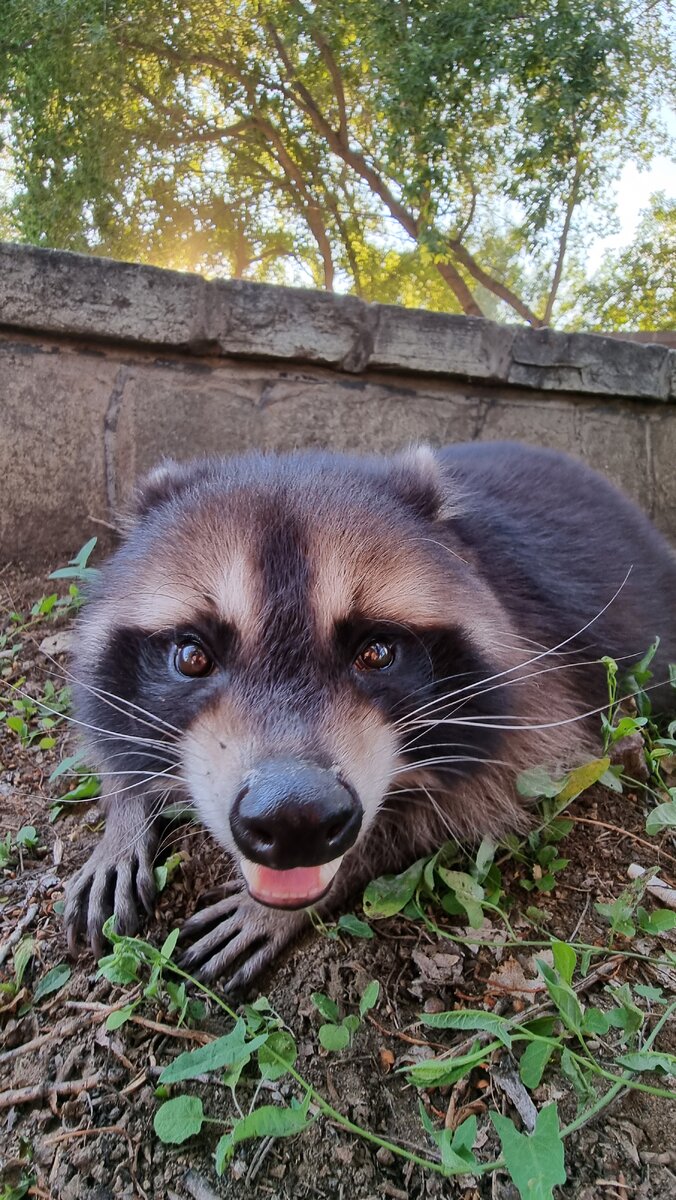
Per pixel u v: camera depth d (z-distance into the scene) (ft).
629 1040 0.57
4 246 1.22
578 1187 0.50
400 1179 0.51
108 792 0.78
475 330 1.57
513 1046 0.58
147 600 0.71
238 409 1.43
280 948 0.67
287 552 0.67
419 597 0.70
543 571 0.93
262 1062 0.54
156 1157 0.52
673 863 0.76
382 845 0.77
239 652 0.65
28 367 1.28
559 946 0.56
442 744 0.73
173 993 0.60
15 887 0.73
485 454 1.19
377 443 1.54
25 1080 0.57
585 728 0.89
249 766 0.57
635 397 1.78
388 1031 0.59
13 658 1.10
